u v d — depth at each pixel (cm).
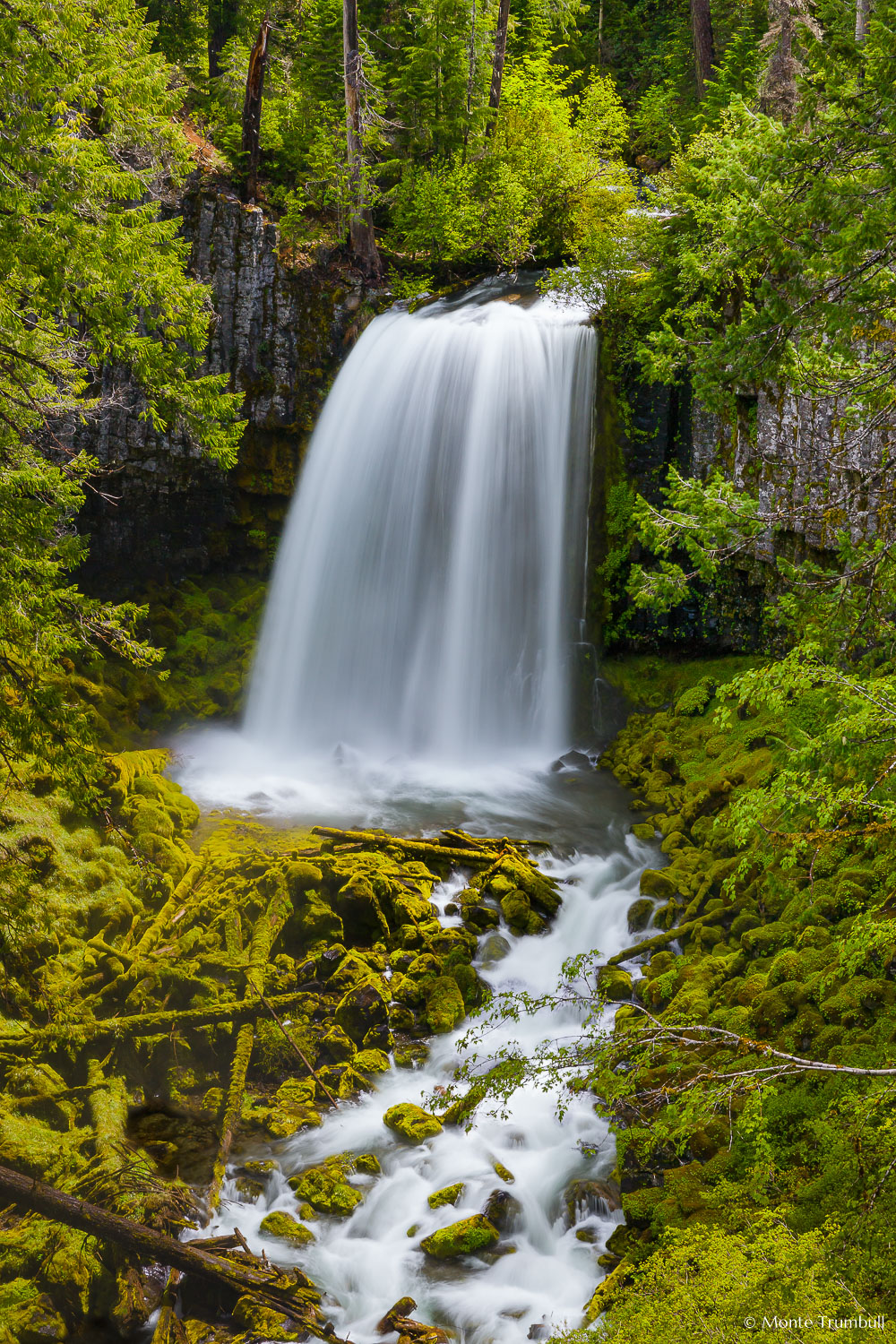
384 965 1170
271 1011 1054
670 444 1761
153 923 1162
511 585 1817
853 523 1209
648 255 1767
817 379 771
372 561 1892
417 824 1486
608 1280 728
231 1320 768
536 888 1299
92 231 816
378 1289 798
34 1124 901
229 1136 940
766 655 1623
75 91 804
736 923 1088
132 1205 820
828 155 600
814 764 614
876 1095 527
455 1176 903
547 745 1789
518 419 1800
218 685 1858
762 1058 788
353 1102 1004
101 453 1773
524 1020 1097
